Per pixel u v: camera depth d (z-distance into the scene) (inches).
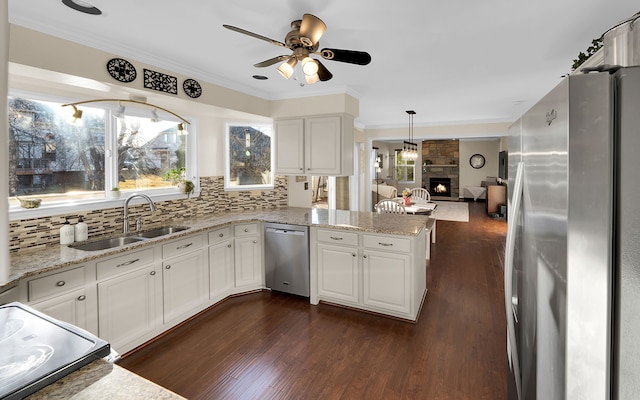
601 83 27.7
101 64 97.6
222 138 169.2
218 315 128.9
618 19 87.1
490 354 102.0
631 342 27.5
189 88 126.3
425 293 148.9
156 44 102.0
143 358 100.7
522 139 45.5
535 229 38.9
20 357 32.5
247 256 150.0
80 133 117.3
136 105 132.8
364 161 314.3
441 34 96.1
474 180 543.2
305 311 132.5
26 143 103.7
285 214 161.5
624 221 27.2
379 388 87.0
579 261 28.7
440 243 241.1
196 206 156.5
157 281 111.5
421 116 250.1
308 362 98.5
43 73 88.7
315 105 159.9
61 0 75.1
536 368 39.3
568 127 28.5
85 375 31.9
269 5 78.5
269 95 168.6
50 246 103.4
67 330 37.4
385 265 124.0
